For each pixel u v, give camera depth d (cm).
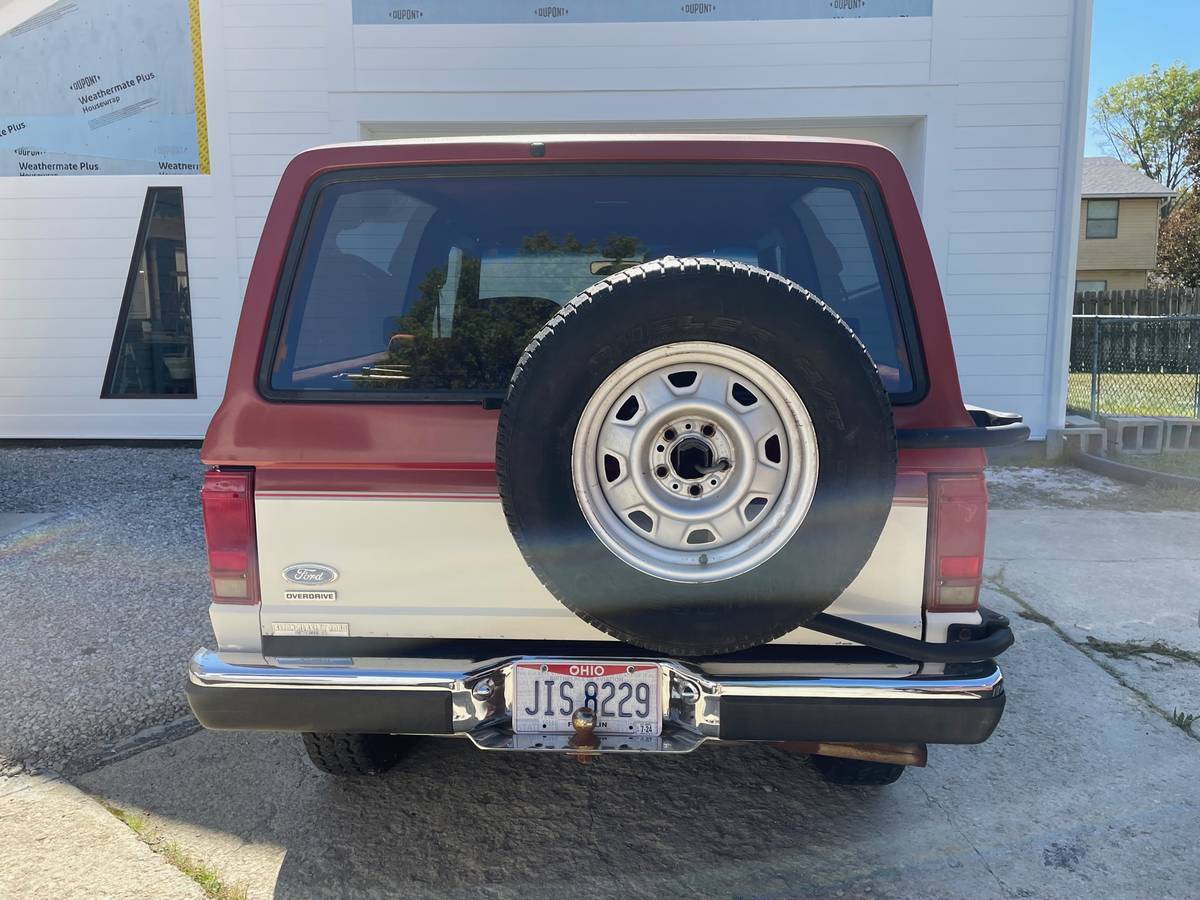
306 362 232
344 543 224
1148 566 530
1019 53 777
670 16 784
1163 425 855
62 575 499
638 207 246
